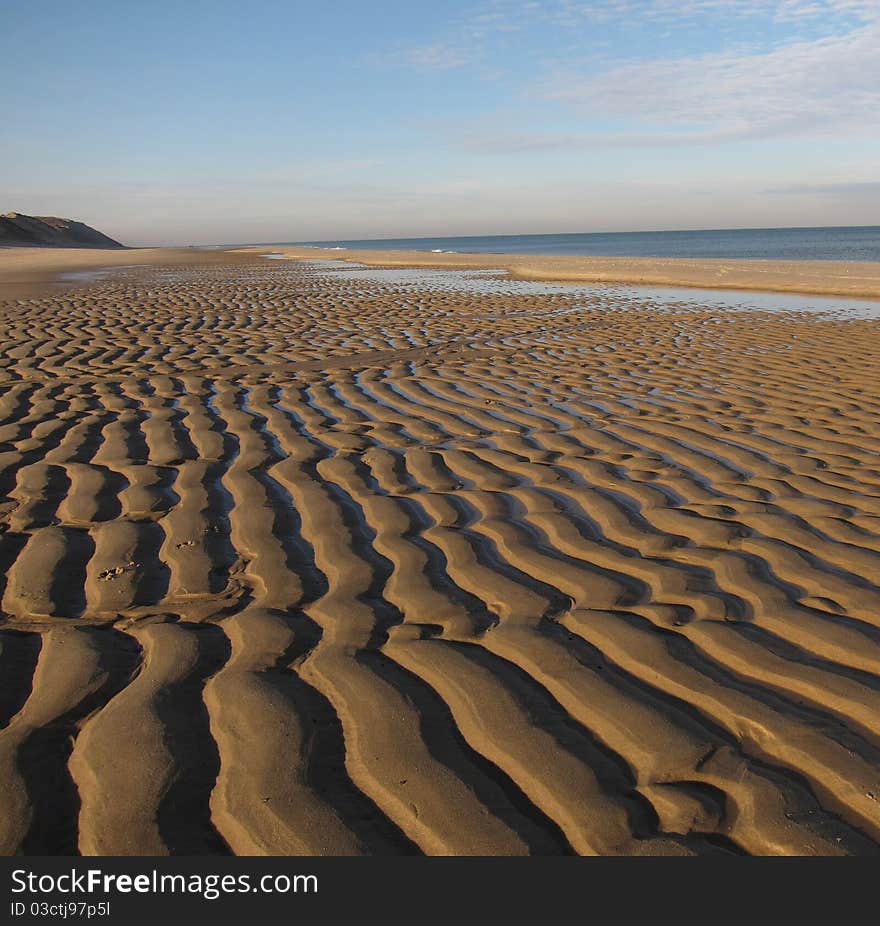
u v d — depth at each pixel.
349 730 2.06
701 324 10.58
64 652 2.44
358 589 2.92
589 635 2.56
